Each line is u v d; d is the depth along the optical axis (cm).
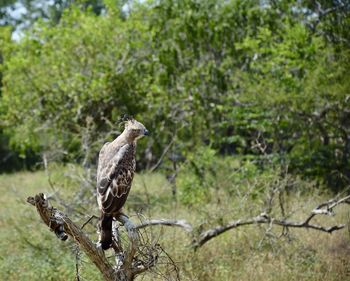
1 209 2195
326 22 2512
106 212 842
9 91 2642
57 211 831
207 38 2614
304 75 2331
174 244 1457
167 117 2472
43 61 2586
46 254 1474
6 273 1387
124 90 2453
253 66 2434
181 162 2420
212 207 1811
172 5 2639
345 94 2134
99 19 2616
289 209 1703
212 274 1348
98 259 845
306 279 1308
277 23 2636
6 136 4084
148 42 2614
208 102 2511
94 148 1875
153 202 2028
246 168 2053
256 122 2298
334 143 2483
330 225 1709
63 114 2414
